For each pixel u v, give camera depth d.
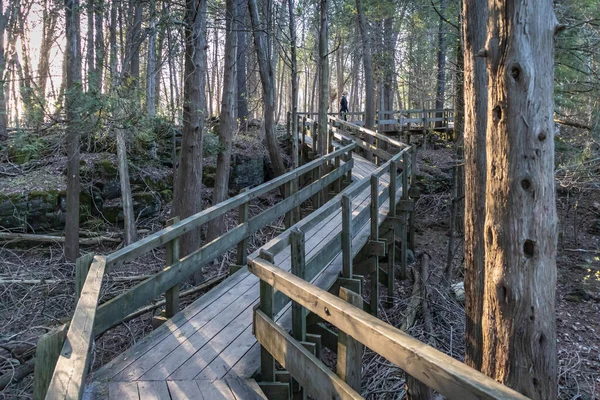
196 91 8.41
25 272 8.64
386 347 1.92
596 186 9.13
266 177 14.34
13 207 9.74
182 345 3.81
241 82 17.88
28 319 7.24
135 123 6.88
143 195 11.20
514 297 3.11
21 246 9.57
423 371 1.70
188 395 3.03
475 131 4.75
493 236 3.24
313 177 10.59
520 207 3.07
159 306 7.33
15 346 6.15
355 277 5.30
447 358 1.67
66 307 7.65
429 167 14.57
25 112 5.98
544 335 3.07
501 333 3.20
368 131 12.88
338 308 2.29
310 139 15.80
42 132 6.67
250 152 14.35
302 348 2.73
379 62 18.30
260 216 6.09
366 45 15.70
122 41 10.79
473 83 4.77
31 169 10.96
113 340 6.70
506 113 3.10
